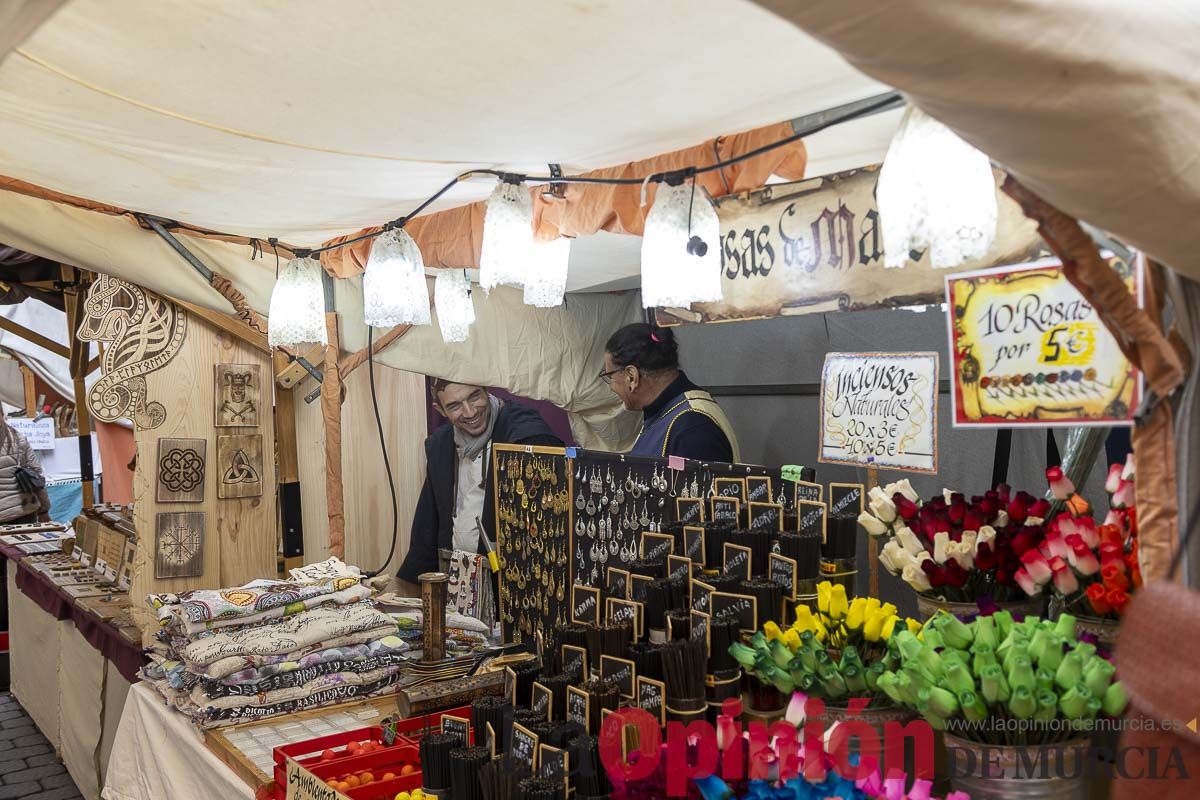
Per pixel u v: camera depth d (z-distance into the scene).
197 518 3.62
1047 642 1.34
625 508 2.83
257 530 3.75
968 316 1.56
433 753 1.95
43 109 2.05
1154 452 1.10
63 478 9.06
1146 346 1.04
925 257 1.64
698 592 2.01
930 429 2.24
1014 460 2.89
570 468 3.05
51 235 3.26
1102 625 1.51
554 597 3.13
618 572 2.37
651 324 3.52
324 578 3.27
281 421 3.87
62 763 4.87
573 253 3.46
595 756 1.74
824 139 2.05
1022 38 0.72
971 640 1.42
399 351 3.88
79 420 6.28
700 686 1.79
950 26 0.71
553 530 3.13
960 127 0.82
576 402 4.34
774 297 1.91
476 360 4.02
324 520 4.00
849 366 2.44
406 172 2.44
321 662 2.89
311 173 2.47
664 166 2.20
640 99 1.82
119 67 1.76
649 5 1.41
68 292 5.87
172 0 1.46
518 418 4.21
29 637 5.34
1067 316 1.43
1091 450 1.79
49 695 4.84
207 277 3.51
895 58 0.74
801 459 3.67
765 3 0.71
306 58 1.65
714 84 1.74
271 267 3.68
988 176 1.33
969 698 1.33
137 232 3.41
